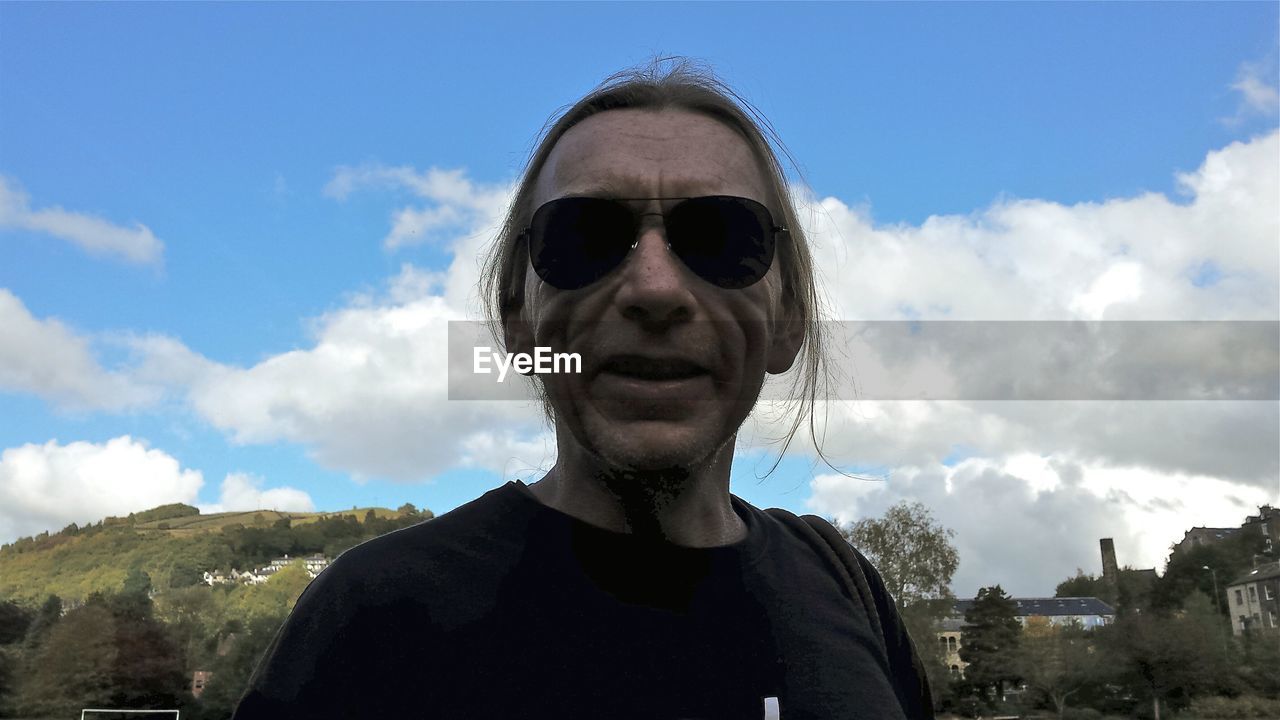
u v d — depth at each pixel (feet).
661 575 1.69
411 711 1.53
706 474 1.71
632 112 1.63
